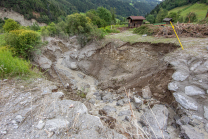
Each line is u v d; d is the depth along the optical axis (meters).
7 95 4.61
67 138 3.19
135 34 14.62
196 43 8.36
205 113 4.80
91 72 14.45
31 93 4.99
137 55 10.80
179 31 10.77
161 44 9.53
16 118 3.61
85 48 16.84
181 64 6.79
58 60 19.53
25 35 12.06
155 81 7.74
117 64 12.12
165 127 4.84
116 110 6.97
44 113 3.98
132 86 9.05
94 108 7.56
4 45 11.77
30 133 3.21
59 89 7.38
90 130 3.54
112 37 14.31
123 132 3.91
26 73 6.61
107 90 10.52
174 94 6.01
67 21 17.59
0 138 2.99
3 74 5.81
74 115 4.06
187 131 4.26
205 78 5.60
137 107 6.72
